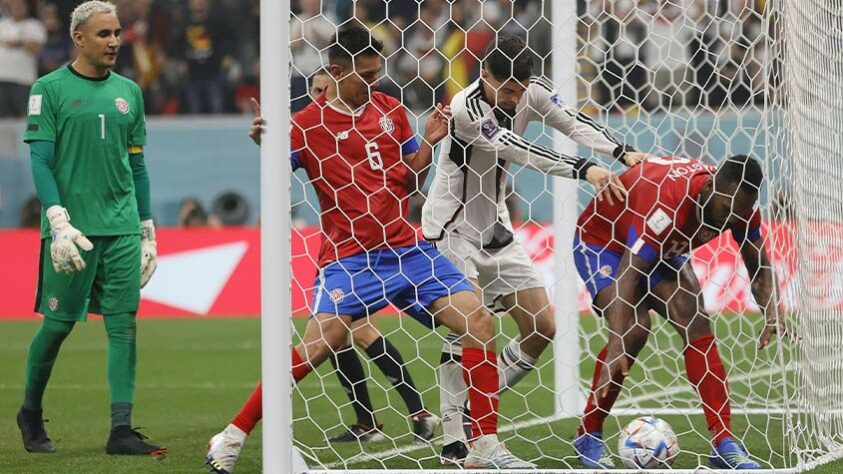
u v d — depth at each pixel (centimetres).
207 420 2361
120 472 1752
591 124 1848
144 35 6112
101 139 1923
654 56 4834
